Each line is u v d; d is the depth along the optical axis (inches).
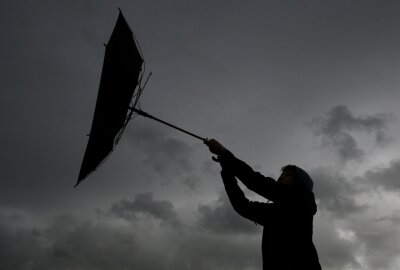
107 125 162.9
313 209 127.5
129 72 164.1
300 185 130.0
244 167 130.9
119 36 174.1
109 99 164.7
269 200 130.2
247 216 131.3
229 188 134.8
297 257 117.1
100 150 168.4
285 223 121.8
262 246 124.3
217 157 139.9
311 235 123.1
